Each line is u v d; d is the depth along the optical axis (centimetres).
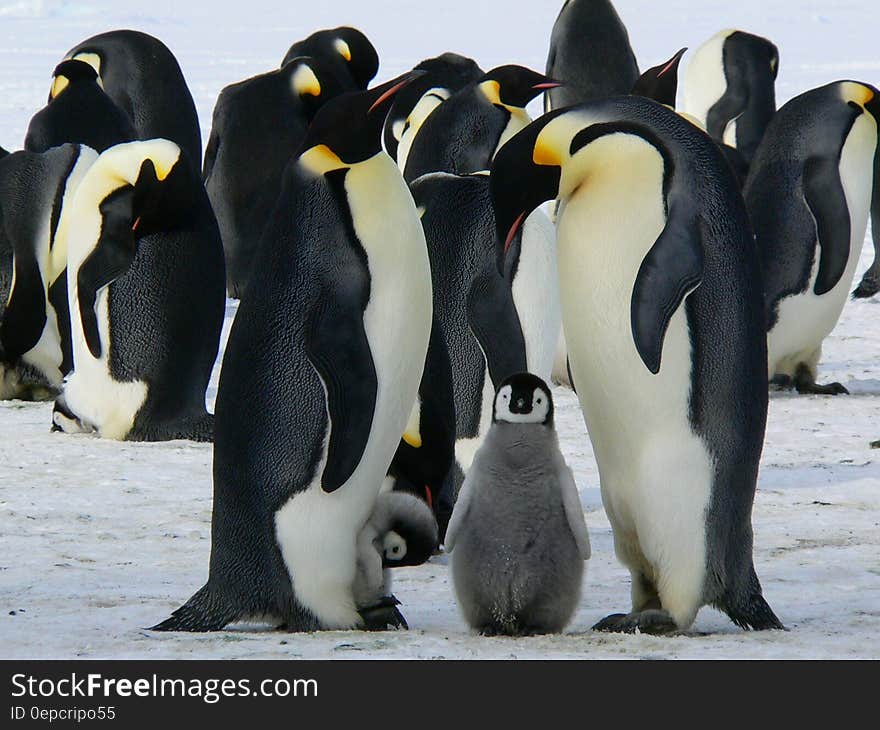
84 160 3194
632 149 1457
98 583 1698
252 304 1500
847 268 3291
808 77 9425
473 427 2033
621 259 1449
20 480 2367
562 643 1393
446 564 1898
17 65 10750
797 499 2219
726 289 1448
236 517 1489
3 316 3241
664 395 1453
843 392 3344
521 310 2023
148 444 2769
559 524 1408
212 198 4600
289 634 1456
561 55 5412
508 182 1553
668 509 1468
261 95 4516
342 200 1477
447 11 17250
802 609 1582
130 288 2764
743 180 4056
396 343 1491
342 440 1452
